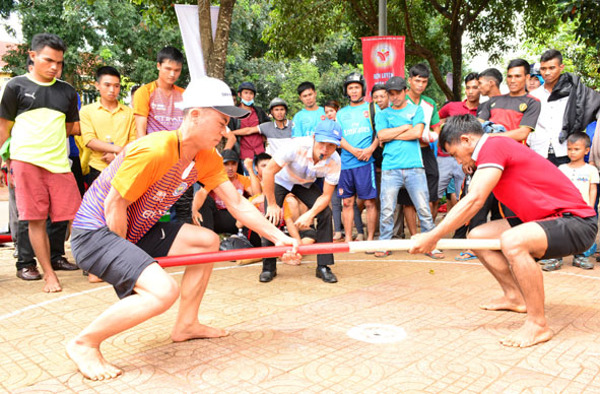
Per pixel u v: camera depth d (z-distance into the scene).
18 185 4.26
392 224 5.70
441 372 2.53
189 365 2.68
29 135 4.34
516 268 2.89
